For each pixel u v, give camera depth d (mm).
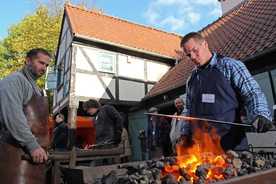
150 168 1271
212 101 1745
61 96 8828
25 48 13148
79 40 7660
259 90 1562
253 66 4582
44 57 1928
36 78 1981
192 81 2021
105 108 3498
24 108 1697
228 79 1731
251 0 8828
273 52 4117
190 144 1952
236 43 5875
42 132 1747
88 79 7602
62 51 9320
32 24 14172
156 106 7926
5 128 1660
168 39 11344
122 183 1128
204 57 1865
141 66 8969
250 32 5824
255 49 4602
